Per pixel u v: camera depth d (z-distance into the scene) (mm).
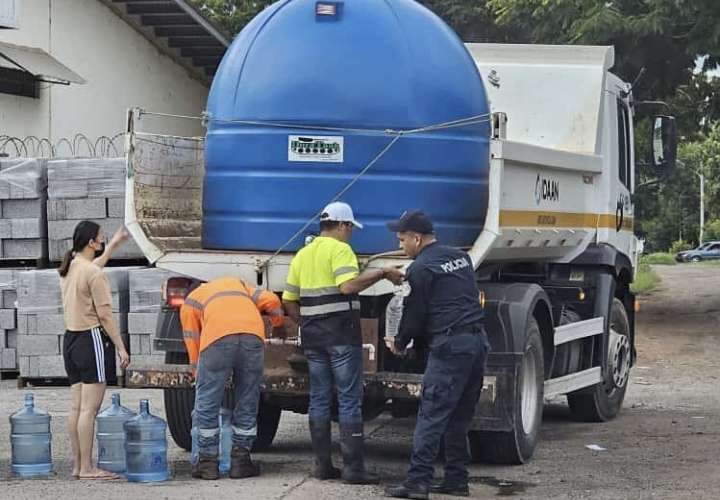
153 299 18875
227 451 12141
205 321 11477
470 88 12047
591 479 11820
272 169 11914
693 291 41438
